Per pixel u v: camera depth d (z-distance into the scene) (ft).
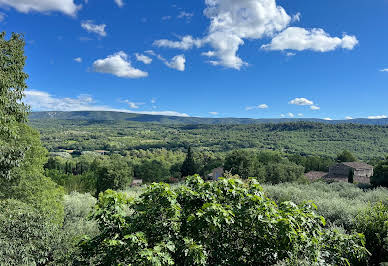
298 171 147.95
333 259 11.96
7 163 23.43
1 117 23.43
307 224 10.94
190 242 9.64
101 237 10.39
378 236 16.22
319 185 55.67
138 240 9.05
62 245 18.47
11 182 31.19
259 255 10.74
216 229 9.86
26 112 29.76
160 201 10.88
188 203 11.37
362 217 18.65
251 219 10.23
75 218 38.45
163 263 8.84
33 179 34.04
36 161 35.37
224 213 9.31
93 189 133.80
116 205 10.43
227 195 11.47
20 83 28.89
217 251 10.41
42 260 17.51
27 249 16.48
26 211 19.24
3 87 24.68
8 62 27.66
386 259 15.88
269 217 10.03
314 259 10.76
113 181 134.41
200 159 283.79
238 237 11.03
